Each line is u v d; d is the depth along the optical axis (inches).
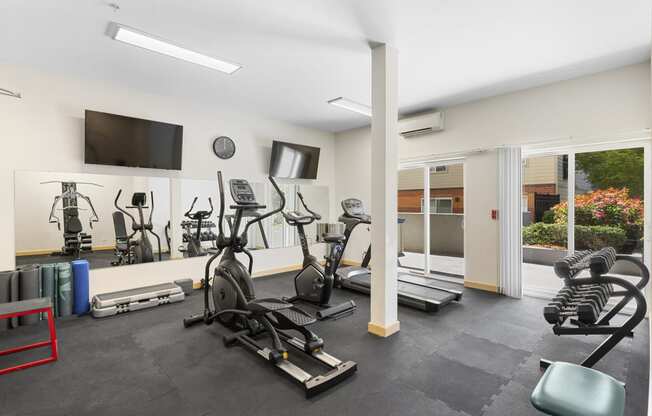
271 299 111.7
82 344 117.9
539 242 209.9
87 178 162.1
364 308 159.2
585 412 47.4
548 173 201.9
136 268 176.4
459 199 316.8
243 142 219.1
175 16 105.7
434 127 198.7
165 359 106.3
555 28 112.0
